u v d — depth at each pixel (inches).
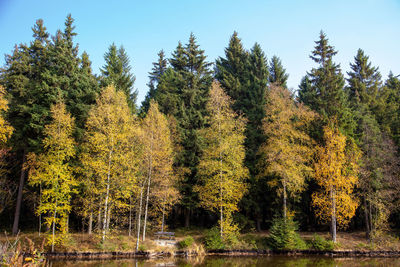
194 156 1219.9
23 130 987.3
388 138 1147.3
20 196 1035.9
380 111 1469.0
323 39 1486.2
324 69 1314.0
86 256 845.8
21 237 921.5
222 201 1026.1
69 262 772.6
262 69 1568.7
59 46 1158.3
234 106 1471.5
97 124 916.6
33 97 1035.3
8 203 1085.1
